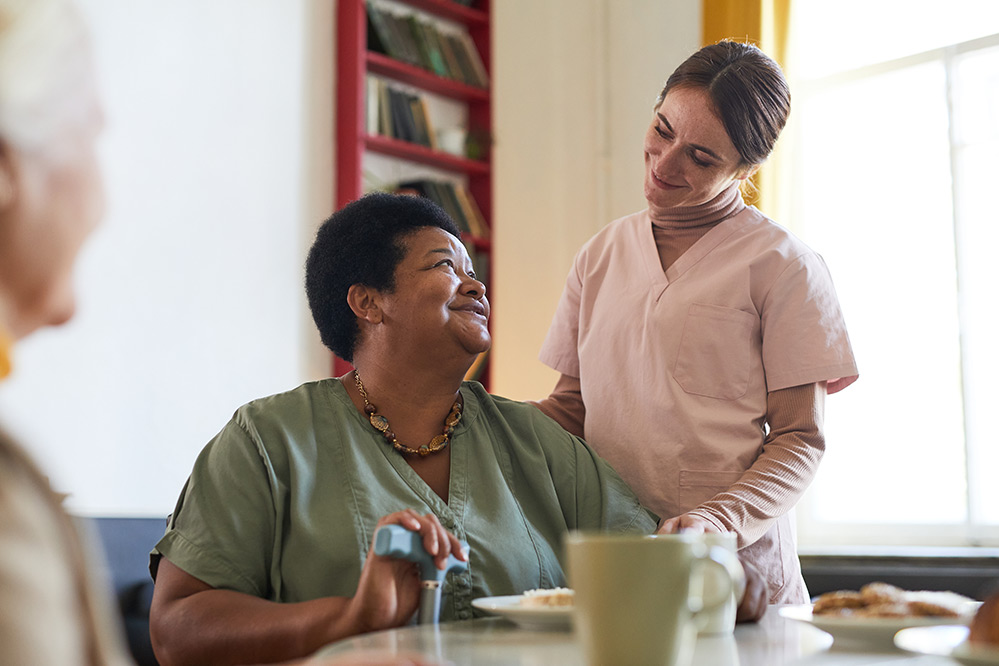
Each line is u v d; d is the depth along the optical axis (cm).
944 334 372
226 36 381
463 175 450
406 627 99
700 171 160
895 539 376
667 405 161
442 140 436
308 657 104
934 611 88
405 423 138
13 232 39
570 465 146
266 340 384
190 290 363
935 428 372
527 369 451
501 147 467
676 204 165
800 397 158
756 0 378
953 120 373
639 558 64
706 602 69
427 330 135
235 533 123
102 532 222
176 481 354
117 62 350
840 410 392
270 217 388
